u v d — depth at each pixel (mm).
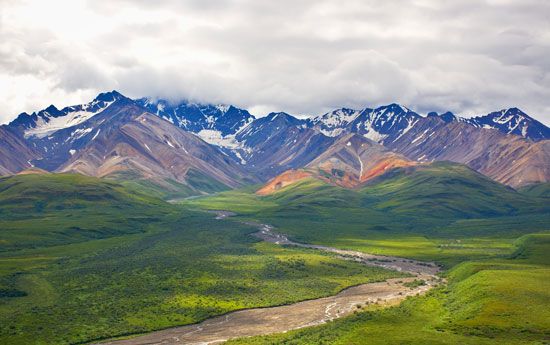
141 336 183000
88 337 178750
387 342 155125
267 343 168250
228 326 193500
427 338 157500
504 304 184500
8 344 168875
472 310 184125
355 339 160375
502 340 153125
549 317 169875
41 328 185000
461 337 157375
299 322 195500
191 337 180625
